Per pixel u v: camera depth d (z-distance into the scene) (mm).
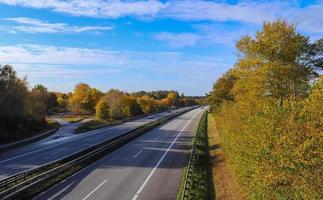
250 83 29391
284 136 12688
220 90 66188
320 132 11188
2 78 59688
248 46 31156
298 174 11711
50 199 22047
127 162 35344
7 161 38312
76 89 136250
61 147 49406
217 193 24047
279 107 15195
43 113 77438
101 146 44438
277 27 28672
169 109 177875
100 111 107938
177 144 49844
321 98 12102
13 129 58906
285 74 27812
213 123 80188
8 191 21750
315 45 28781
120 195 23094
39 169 29031
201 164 33750
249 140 18531
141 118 115938
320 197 10555
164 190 24438
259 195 15609
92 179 27547
